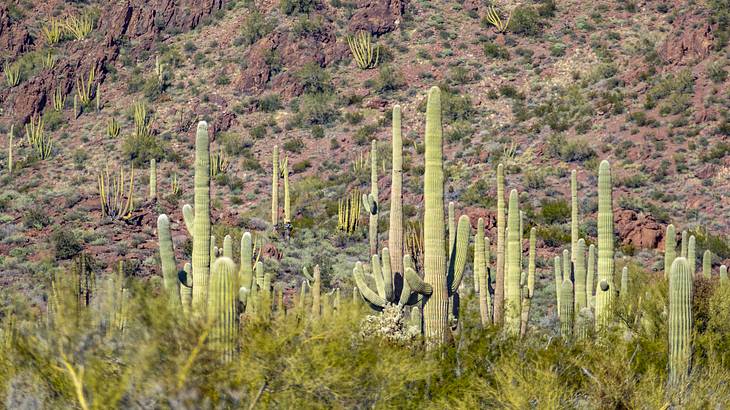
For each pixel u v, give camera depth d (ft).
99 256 289.74
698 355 116.67
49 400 65.41
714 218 370.12
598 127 466.29
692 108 453.99
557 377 100.73
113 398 63.16
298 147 520.83
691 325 113.09
